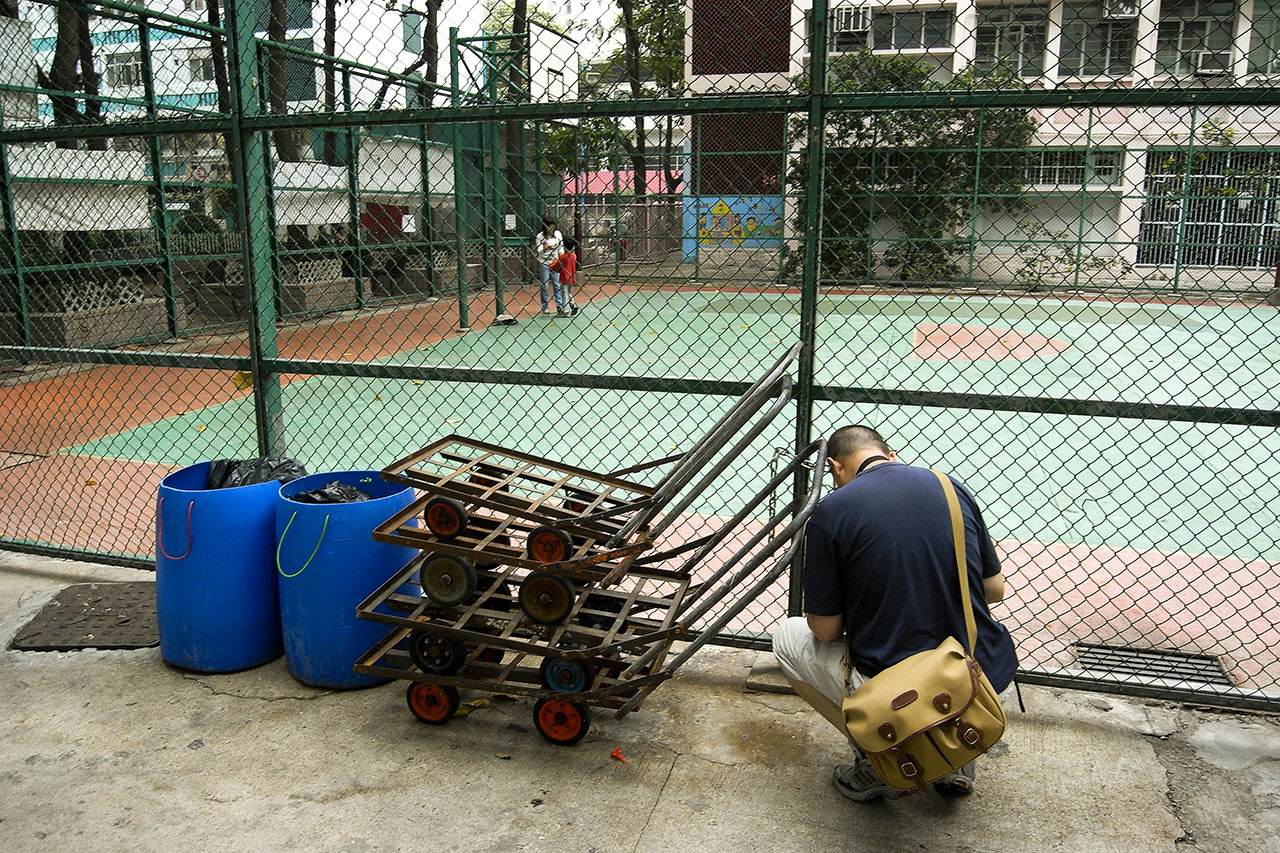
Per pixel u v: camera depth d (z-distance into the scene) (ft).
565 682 10.68
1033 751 10.87
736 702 12.12
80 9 37.73
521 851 9.23
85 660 13.39
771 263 20.16
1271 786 10.16
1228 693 11.54
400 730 11.47
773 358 38.22
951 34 12.58
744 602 9.97
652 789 10.24
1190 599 15.07
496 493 10.91
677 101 12.07
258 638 13.03
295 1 46.24
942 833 9.48
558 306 52.90
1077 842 9.33
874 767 8.72
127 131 14.87
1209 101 10.54
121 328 43.96
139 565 16.30
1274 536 18.07
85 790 10.27
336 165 54.54
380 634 12.42
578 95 13.34
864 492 9.30
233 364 15.12
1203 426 26.63
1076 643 13.43
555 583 10.25
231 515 12.59
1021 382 33.45
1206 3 11.53
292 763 10.77
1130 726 11.37
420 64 47.32
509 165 48.16
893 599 9.02
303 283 53.78
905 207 17.13
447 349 42.98
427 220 57.21
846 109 11.65
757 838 9.42
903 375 34.76
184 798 10.11
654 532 10.02
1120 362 37.32
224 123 14.23
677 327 48.16
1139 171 40.32
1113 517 19.49
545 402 31.24
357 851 9.23
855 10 13.30
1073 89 10.89
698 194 23.79
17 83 37.73
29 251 40.75
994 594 9.76
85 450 26.30
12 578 16.47
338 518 12.00
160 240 46.19
